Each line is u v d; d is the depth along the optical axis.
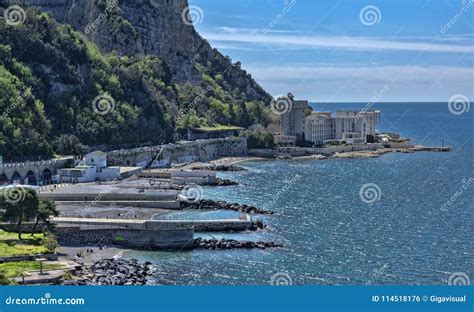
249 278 187.38
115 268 189.25
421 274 193.25
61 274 177.00
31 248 199.62
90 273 183.50
